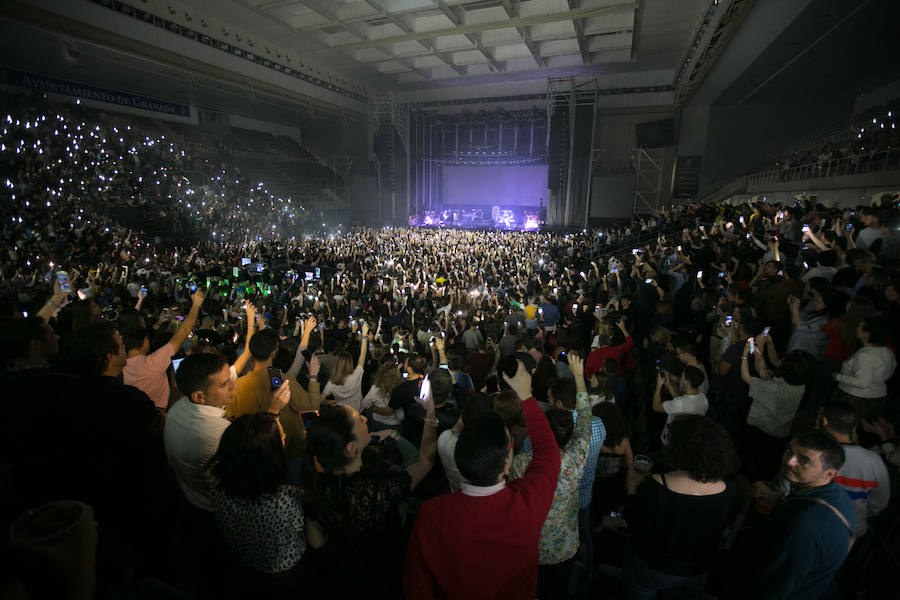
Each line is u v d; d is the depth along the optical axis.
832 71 22.69
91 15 20.42
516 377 2.12
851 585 2.69
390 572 1.98
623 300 7.92
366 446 2.12
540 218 39.72
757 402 4.08
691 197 33.88
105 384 2.50
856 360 3.62
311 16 27.33
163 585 1.43
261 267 14.33
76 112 24.45
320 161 45.44
